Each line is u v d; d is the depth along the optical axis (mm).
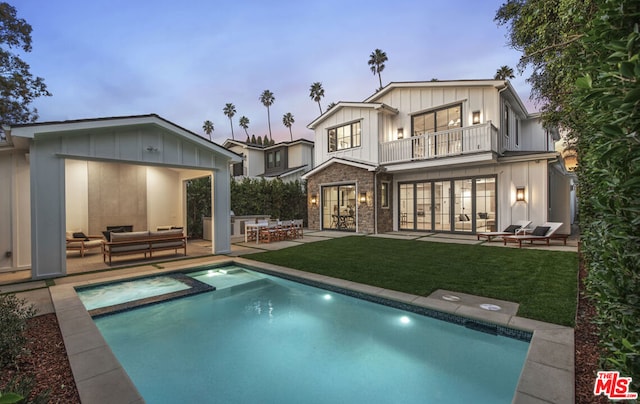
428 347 3469
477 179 11211
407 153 12039
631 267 1335
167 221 11516
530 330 3180
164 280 5977
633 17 1172
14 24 11188
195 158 7938
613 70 1204
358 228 13203
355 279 5289
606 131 1160
